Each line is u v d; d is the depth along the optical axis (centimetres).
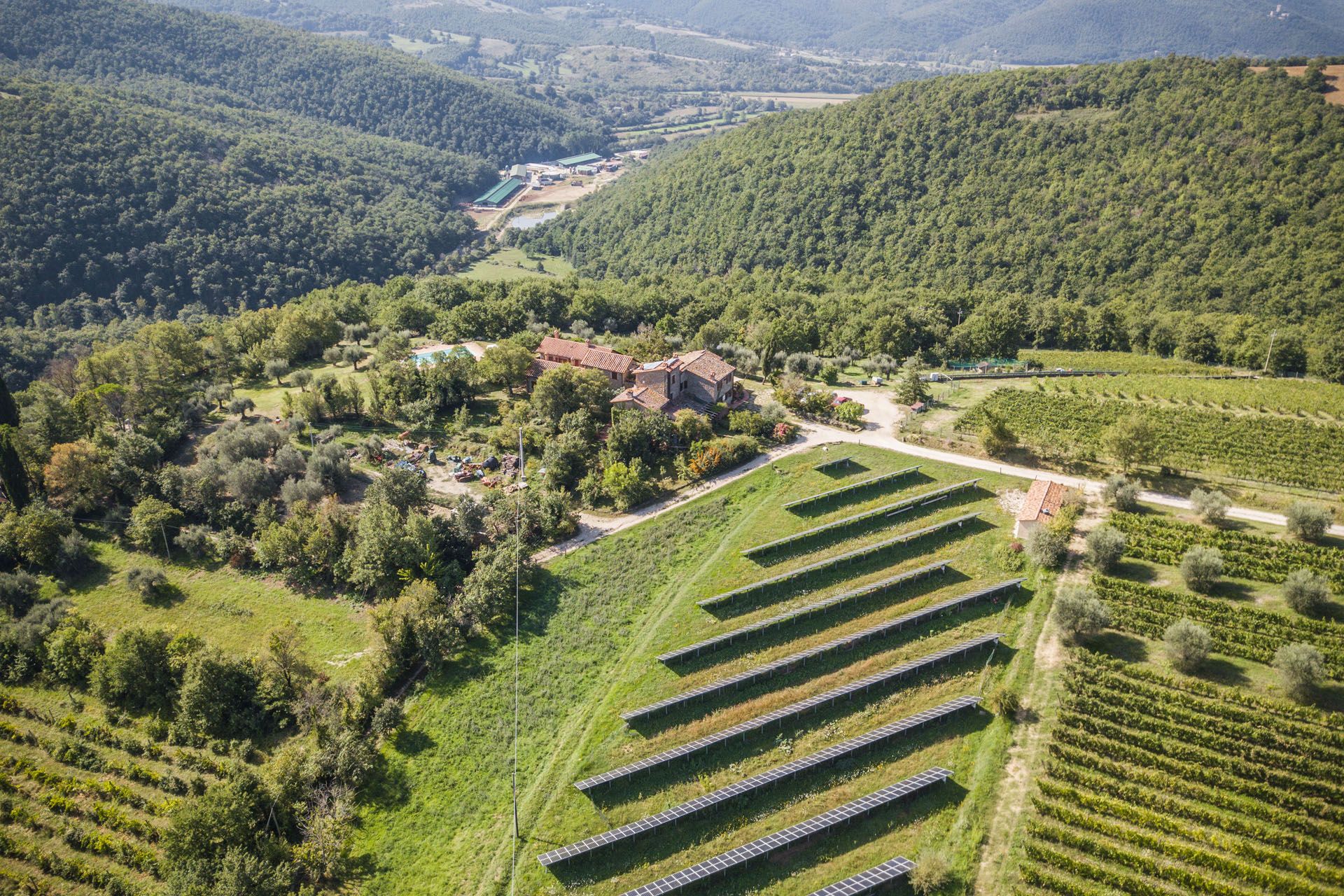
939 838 7194
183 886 6981
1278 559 9912
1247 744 7425
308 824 7944
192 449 14275
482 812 8081
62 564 11762
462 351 15750
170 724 9275
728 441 13212
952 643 9231
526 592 10800
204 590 11569
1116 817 7069
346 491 12962
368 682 9412
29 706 9738
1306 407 14662
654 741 8462
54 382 17312
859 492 12169
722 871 6994
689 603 10250
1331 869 6362
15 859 7875
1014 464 12800
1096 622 8669
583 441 13025
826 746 8206
